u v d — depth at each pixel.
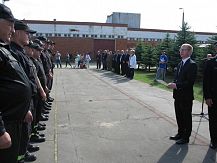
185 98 6.65
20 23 4.64
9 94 3.15
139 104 11.51
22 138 4.88
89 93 14.25
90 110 10.22
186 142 6.77
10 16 3.21
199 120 8.98
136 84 18.27
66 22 45.03
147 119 9.01
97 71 28.97
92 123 8.41
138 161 5.67
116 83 18.72
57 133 7.36
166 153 6.13
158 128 8.01
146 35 48.28
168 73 24.38
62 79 20.81
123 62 24.02
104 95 13.68
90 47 46.06
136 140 6.93
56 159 5.66
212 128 6.45
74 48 45.59
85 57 34.41
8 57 3.15
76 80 20.23
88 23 45.75
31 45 6.20
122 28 46.81
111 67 29.70
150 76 23.77
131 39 47.94
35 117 6.15
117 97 13.15
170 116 9.45
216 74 6.33
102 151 6.16
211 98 6.38
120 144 6.62
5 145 2.75
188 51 6.65
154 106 11.12
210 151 6.30
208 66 6.38
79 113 9.70
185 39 22.88
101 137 7.11
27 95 3.36
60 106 10.84
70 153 6.00
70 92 14.50
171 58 23.28
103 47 46.59
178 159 5.82
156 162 5.64
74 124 8.27
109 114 9.62
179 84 6.63
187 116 6.70
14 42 4.62
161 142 6.83
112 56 29.20
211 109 6.44
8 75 3.16
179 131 6.98
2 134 2.72
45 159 5.65
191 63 6.59
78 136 7.15
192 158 5.89
